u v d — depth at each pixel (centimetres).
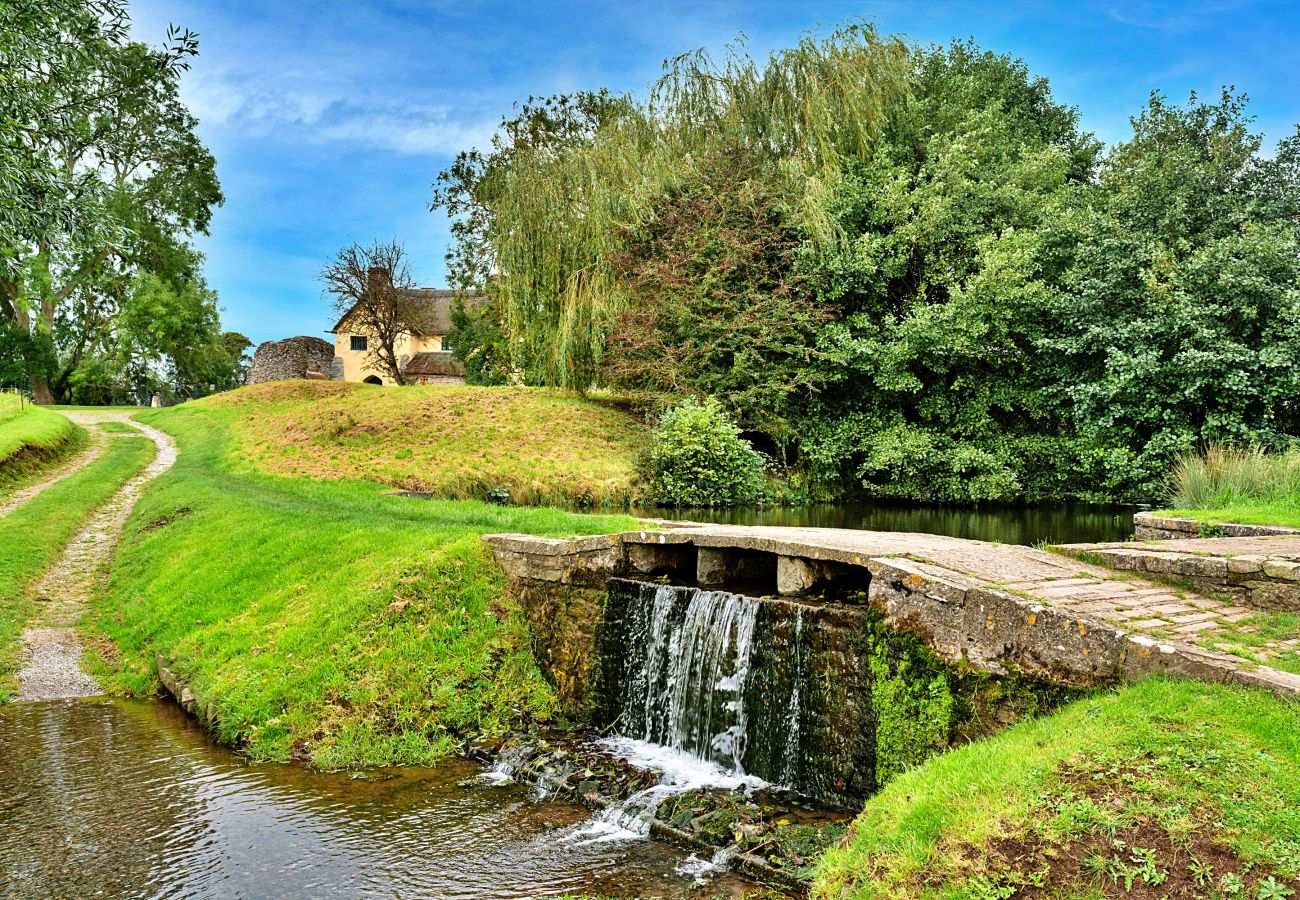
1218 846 350
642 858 561
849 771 640
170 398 6644
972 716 552
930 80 2750
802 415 2386
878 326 2308
